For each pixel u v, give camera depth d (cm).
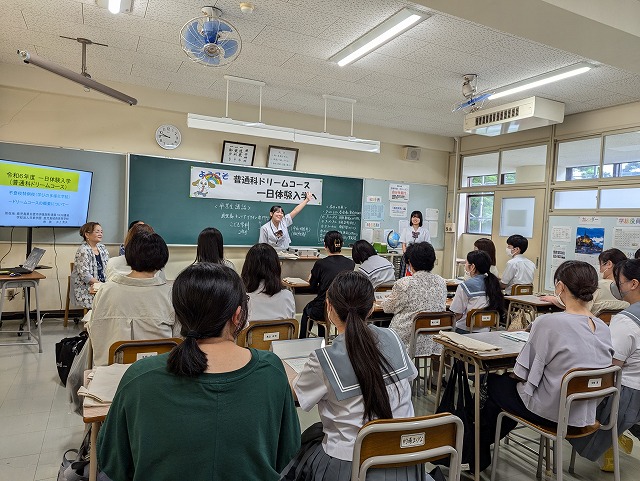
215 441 89
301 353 204
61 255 501
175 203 549
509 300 418
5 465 226
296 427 104
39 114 480
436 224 738
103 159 511
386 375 143
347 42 362
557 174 567
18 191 431
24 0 308
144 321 204
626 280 236
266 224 581
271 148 601
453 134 705
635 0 278
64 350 317
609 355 204
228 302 97
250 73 452
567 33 281
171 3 306
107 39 375
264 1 296
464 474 238
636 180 479
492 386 231
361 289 153
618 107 497
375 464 130
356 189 666
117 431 92
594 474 243
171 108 533
